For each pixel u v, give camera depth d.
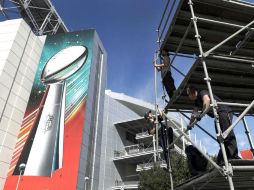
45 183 32.06
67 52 43.94
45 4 50.25
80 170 33.66
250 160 4.27
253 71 6.02
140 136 51.97
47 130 36.12
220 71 5.93
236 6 6.15
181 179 27.23
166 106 7.15
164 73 7.51
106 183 46.84
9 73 36.16
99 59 48.94
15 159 33.72
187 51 7.42
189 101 7.18
